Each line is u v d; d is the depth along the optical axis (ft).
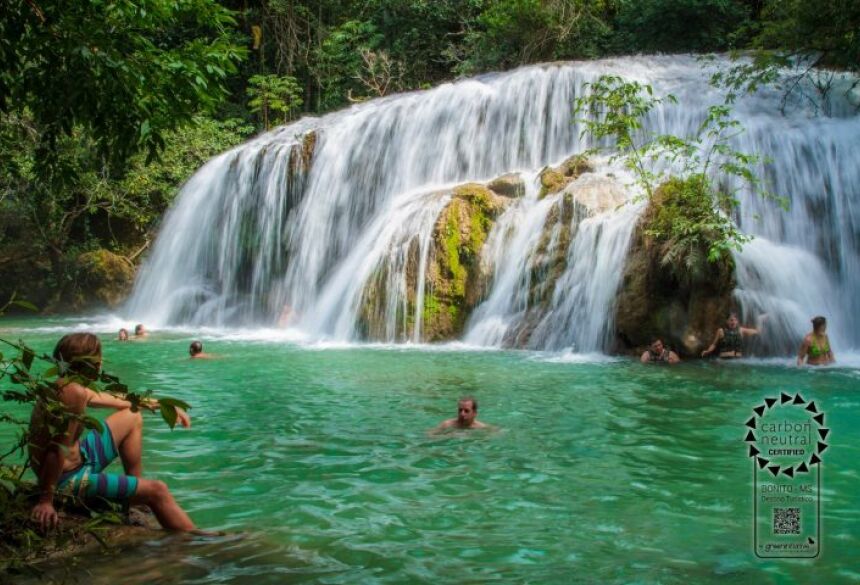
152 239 90.63
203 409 28.58
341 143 72.95
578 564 13.78
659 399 30.19
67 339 15.16
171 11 26.71
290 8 112.47
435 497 17.95
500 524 16.03
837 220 51.42
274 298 71.72
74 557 13.78
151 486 15.47
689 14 85.56
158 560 13.79
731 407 28.48
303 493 18.30
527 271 51.55
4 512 13.62
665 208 45.19
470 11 104.58
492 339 51.21
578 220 50.44
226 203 75.82
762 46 67.21
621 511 16.89
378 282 56.24
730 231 43.29
